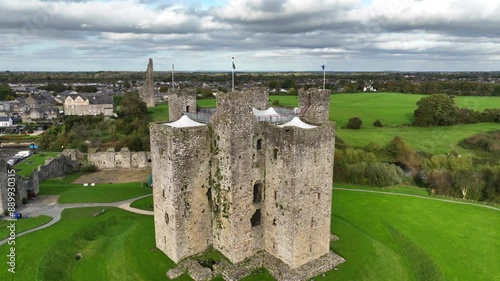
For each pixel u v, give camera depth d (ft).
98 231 178.40
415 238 176.65
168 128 132.36
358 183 288.92
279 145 132.77
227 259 141.49
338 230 170.50
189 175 137.39
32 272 136.15
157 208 147.64
